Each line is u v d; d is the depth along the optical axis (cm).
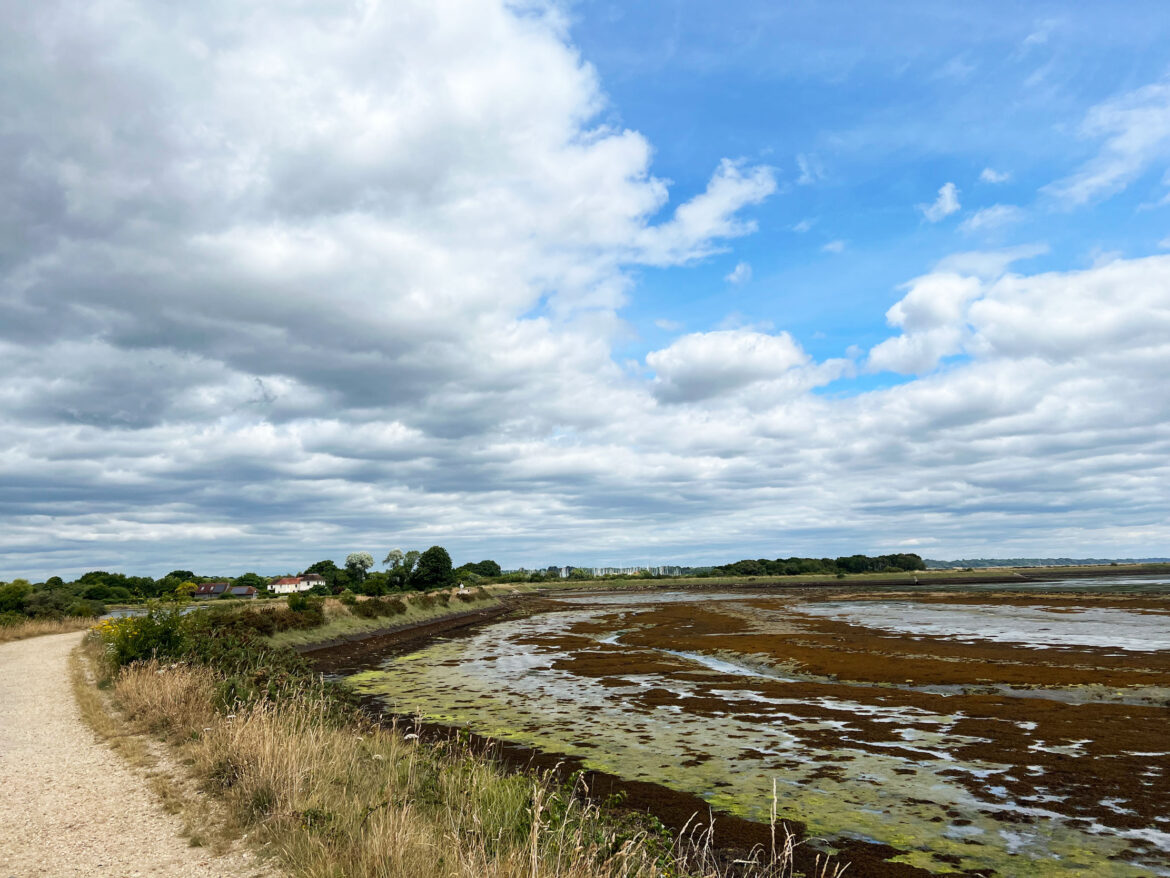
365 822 760
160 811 851
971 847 1032
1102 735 1644
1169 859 979
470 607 7644
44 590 5131
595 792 1293
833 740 1670
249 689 1478
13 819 823
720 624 4966
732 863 969
